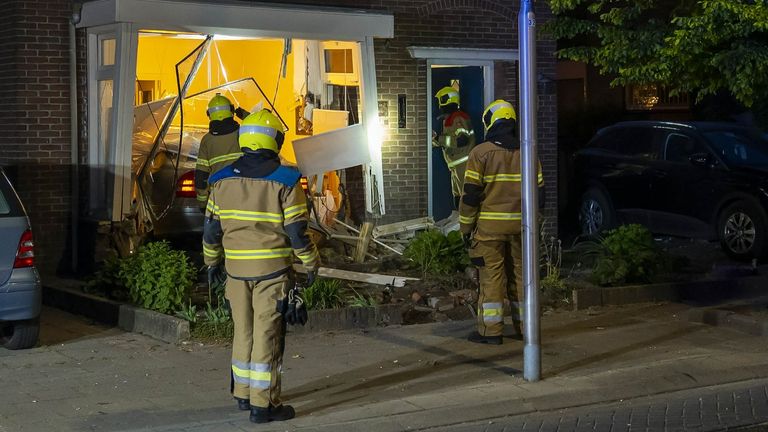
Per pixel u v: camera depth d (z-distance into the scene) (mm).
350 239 12367
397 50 13328
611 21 10922
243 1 12094
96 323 9914
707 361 8469
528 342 7816
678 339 9328
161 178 11906
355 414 6988
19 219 8430
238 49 14367
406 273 11539
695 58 9922
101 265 11375
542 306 10539
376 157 12859
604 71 10734
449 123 13516
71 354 8633
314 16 12250
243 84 14367
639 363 8430
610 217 15523
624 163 15297
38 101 11500
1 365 8266
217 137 10141
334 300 9836
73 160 11719
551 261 11883
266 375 6676
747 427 6898
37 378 7863
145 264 9594
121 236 11250
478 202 8758
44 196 11570
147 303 9578
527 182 7688
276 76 14359
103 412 6984
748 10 9148
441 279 10977
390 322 9836
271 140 6734
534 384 7754
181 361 8383
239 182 6652
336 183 13250
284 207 6613
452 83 14203
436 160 14008
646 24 10609
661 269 11531
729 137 14320
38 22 11469
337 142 12484
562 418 7090
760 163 13977
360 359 8516
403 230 12812
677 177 14367
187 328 8984
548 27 10914
